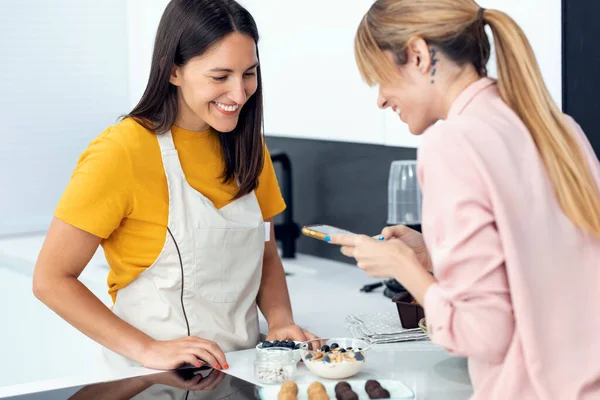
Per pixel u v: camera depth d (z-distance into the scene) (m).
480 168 1.17
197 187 1.87
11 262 3.22
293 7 2.71
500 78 1.26
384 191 2.91
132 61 3.73
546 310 1.18
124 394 1.53
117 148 1.75
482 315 1.16
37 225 3.70
